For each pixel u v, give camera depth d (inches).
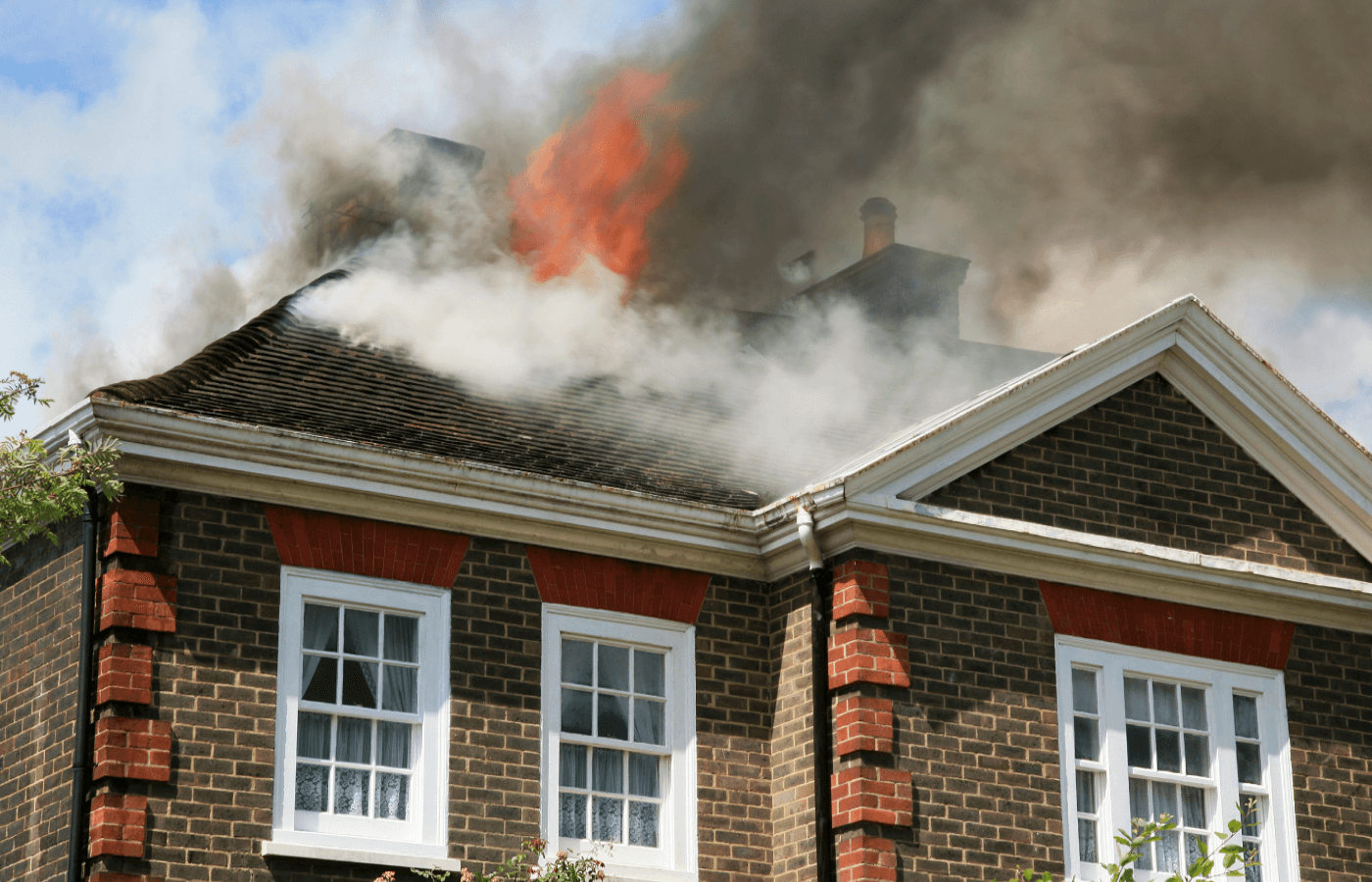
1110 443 607.2
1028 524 575.8
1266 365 626.2
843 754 544.1
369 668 524.7
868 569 557.3
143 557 496.1
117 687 481.4
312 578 520.4
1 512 488.7
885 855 531.2
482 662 538.6
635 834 553.9
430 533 542.0
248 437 509.0
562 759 547.5
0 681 533.0
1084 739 579.5
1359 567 643.5
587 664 560.1
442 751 524.7
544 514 553.3
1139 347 611.5
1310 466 633.0
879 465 556.1
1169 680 599.8
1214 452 626.8
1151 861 576.7
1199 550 611.5
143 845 473.4
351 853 498.6
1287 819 600.1
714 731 569.0
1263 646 615.5
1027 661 573.9
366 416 569.3
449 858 513.3
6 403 522.0
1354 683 629.6
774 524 573.6
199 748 489.7
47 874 483.8
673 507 566.9
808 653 567.2
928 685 555.2
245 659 503.5
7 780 515.8
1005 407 580.4
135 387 519.5
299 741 508.7
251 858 488.1
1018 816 555.8
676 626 573.9
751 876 560.4
